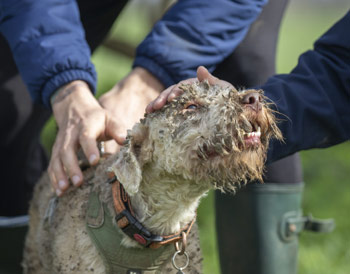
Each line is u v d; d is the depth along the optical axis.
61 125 4.59
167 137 3.78
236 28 5.02
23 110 5.84
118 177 3.76
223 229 5.41
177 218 4.03
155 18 10.26
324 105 4.20
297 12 48.44
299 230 5.36
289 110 4.15
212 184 3.87
